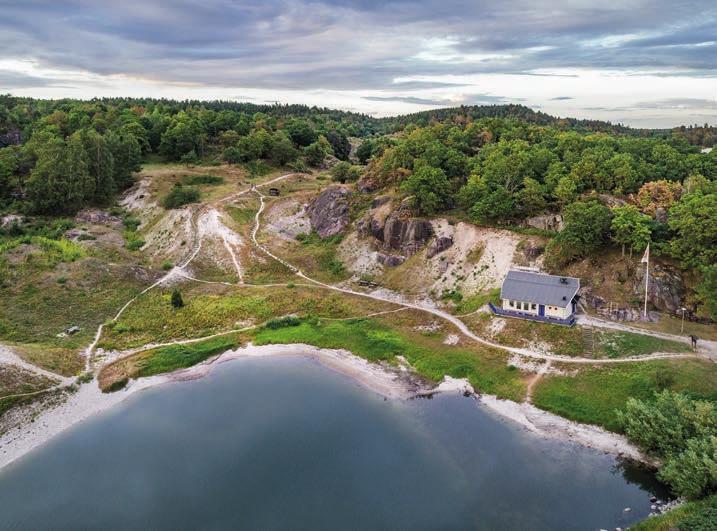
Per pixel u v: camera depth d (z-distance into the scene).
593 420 65.69
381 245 119.75
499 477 57.16
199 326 97.69
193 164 186.50
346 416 70.12
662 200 95.00
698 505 49.16
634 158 117.62
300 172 191.25
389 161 137.25
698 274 81.81
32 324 93.56
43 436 67.25
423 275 108.44
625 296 85.50
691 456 51.84
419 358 84.00
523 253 99.00
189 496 55.72
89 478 59.03
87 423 70.38
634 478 56.50
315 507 53.56
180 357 86.38
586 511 51.81
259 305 104.69
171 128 197.50
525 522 50.53
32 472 60.25
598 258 91.69
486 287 98.62
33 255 115.25
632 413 62.31
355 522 51.34
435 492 55.16
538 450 61.66
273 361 86.88
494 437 64.50
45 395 74.50
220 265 122.94
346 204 137.12
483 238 106.38
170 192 155.00
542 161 117.81
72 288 106.44
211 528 51.12
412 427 67.12
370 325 95.50
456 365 80.88
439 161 126.12
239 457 61.97
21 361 78.62
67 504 54.91
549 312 85.94
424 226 113.88
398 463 60.09
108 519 52.62
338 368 83.75
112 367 83.69
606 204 98.94
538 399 71.19
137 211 153.00
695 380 67.38
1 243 126.00
